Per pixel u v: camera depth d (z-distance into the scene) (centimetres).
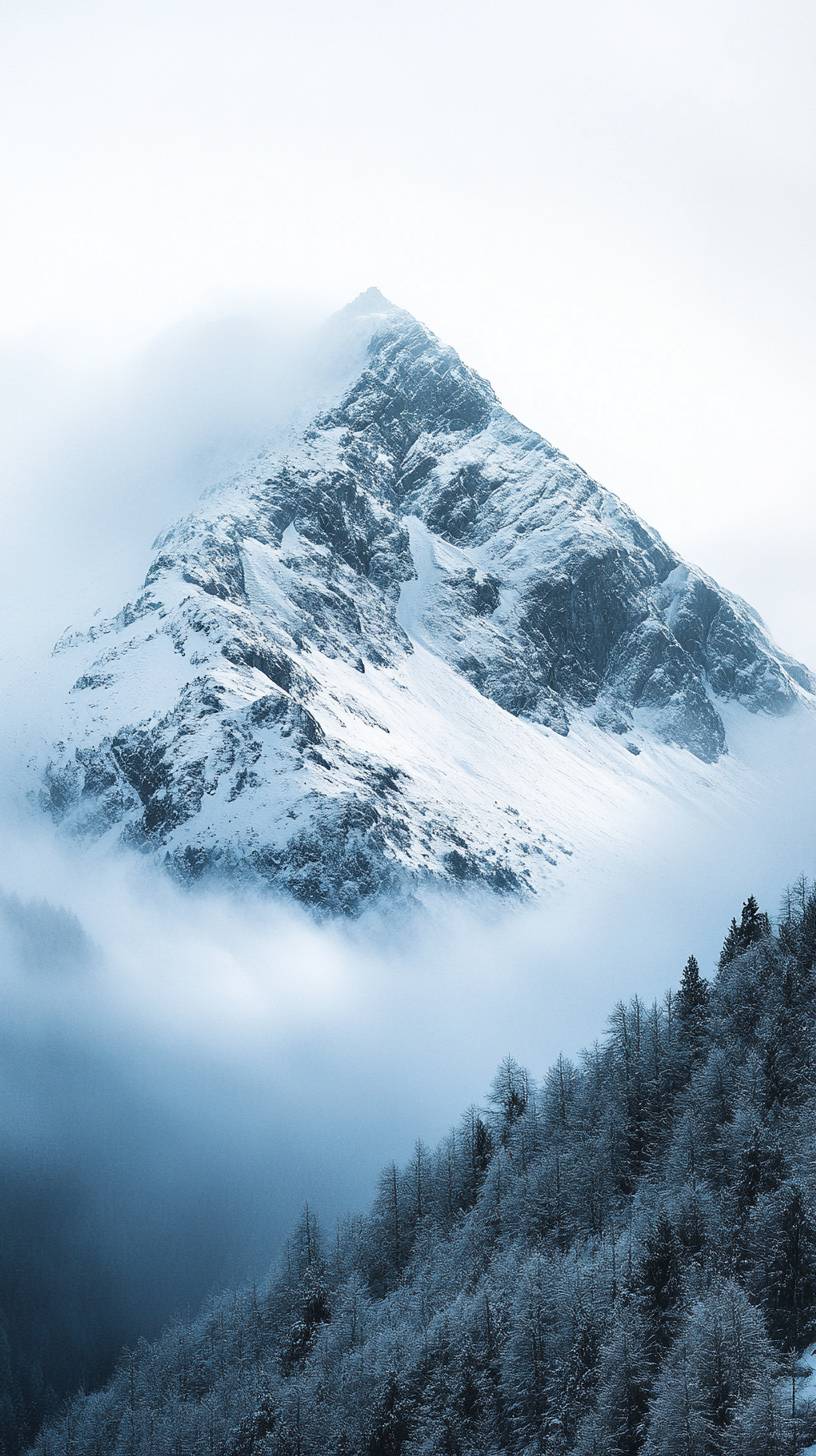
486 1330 17288
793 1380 13050
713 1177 17388
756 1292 14762
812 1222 14825
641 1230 16788
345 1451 17188
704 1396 13350
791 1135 16738
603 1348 14925
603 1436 14188
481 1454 16088
